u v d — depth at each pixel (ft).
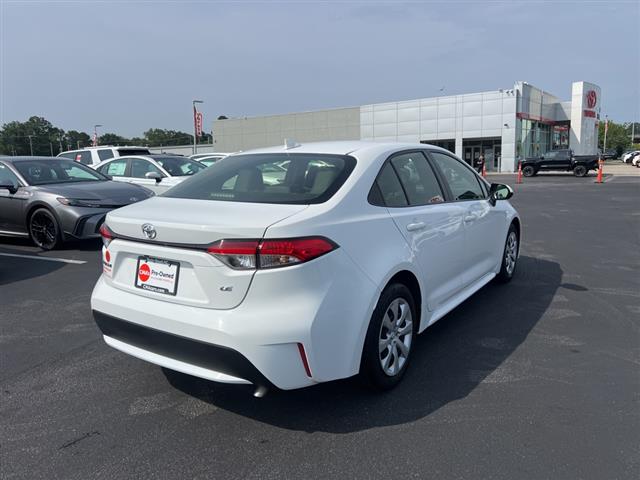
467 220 14.51
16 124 402.31
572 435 9.32
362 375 10.46
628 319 15.58
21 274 21.84
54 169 29.37
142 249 9.75
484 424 9.73
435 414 10.12
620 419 9.85
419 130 152.05
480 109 139.74
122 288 10.27
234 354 8.66
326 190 10.27
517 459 8.63
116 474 8.42
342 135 169.37
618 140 313.12
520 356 12.89
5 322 15.87
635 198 55.47
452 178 14.92
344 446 9.11
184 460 8.78
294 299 8.77
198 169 38.63
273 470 8.46
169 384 11.65
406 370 11.91
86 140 419.13
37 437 9.52
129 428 9.80
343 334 9.36
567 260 24.07
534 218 40.19
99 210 26.30
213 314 8.91
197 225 8.92
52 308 17.25
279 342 8.65
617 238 30.45
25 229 27.35
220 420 10.07
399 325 11.26
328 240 9.23
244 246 8.62
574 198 56.75
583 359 12.67
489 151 142.10
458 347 13.48
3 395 11.18
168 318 9.27
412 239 11.51
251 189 10.89
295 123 179.83
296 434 9.53
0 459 8.85
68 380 11.89
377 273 10.09
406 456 8.78
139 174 37.47
